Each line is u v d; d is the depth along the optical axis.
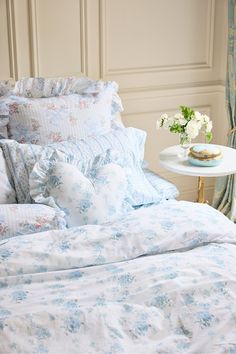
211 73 3.99
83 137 2.89
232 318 1.76
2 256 2.04
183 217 2.33
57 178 2.47
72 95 2.99
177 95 3.88
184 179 4.14
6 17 3.20
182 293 1.87
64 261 2.07
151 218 2.32
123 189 2.54
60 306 1.82
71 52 3.45
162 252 2.20
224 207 3.85
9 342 1.63
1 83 2.98
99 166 2.64
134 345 1.67
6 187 2.55
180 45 3.82
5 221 2.28
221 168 3.06
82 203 2.43
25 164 2.60
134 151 2.86
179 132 3.14
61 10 3.34
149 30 3.67
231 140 3.73
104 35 3.51
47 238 2.18
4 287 1.97
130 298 1.88
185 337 1.71
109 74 3.62
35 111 2.82
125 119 3.76
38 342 1.65
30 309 1.80
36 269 2.04
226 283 1.92
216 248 2.21
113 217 2.44
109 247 2.14
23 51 3.29
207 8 3.84
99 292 1.91
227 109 3.73
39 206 2.38
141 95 3.74
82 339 1.67
